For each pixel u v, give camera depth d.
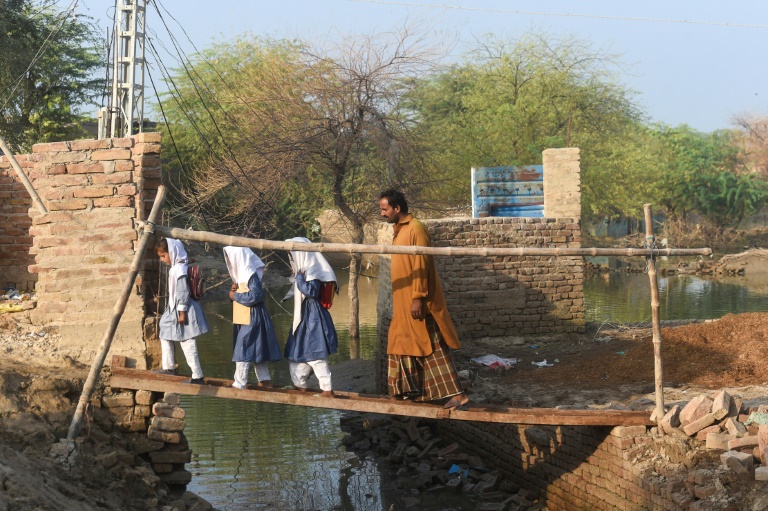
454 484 10.81
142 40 17.14
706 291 31.52
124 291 7.25
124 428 7.86
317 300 8.05
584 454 9.23
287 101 21.09
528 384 11.89
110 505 6.58
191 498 7.89
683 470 7.74
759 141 62.25
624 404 10.08
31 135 30.69
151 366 8.34
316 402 7.91
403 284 7.73
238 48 30.12
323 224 29.44
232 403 15.59
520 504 10.10
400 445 12.32
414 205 21.44
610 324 16.52
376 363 15.41
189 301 7.93
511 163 29.44
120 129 16.97
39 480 6.02
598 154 31.08
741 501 6.86
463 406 8.16
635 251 8.23
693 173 57.06
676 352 12.04
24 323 8.41
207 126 29.06
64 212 8.20
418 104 23.39
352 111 20.77
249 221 22.73
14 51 28.89
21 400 7.33
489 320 14.94
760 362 11.25
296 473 11.38
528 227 15.15
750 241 59.31
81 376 7.84
